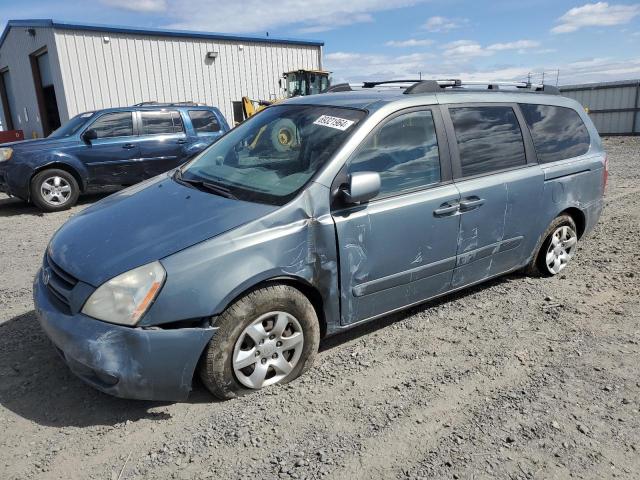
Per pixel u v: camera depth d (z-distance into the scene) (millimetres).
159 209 3396
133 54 19062
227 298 2904
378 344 3869
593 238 6637
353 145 3455
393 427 2922
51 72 18625
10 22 21234
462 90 4289
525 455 2711
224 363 2986
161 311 2775
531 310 4441
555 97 5039
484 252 4250
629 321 4238
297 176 3396
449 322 4227
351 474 2562
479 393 3256
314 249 3223
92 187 9664
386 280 3617
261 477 2535
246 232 3018
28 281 5348
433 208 3768
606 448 2768
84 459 2658
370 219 3434
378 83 4762
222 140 4395
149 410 3047
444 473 2578
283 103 4414
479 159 4172
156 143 10023
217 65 21250
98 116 9680
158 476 2547
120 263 2863
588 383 3363
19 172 8945
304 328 3275
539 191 4574
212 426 2904
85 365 2770
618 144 21172
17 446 2746
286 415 3010
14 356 3645
